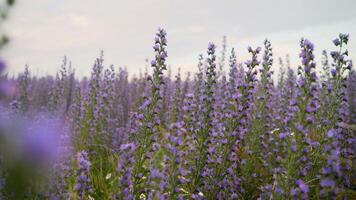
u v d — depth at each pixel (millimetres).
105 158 9516
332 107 6449
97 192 6625
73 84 19922
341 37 6477
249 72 6789
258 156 7680
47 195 3801
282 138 5426
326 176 4121
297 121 5113
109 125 12039
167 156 5328
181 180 5176
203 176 6145
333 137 5648
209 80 6730
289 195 4805
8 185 1342
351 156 6922
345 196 5723
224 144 6637
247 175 7203
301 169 5453
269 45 8117
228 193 6562
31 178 1356
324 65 9781
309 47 5086
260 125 7699
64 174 5488
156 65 6094
